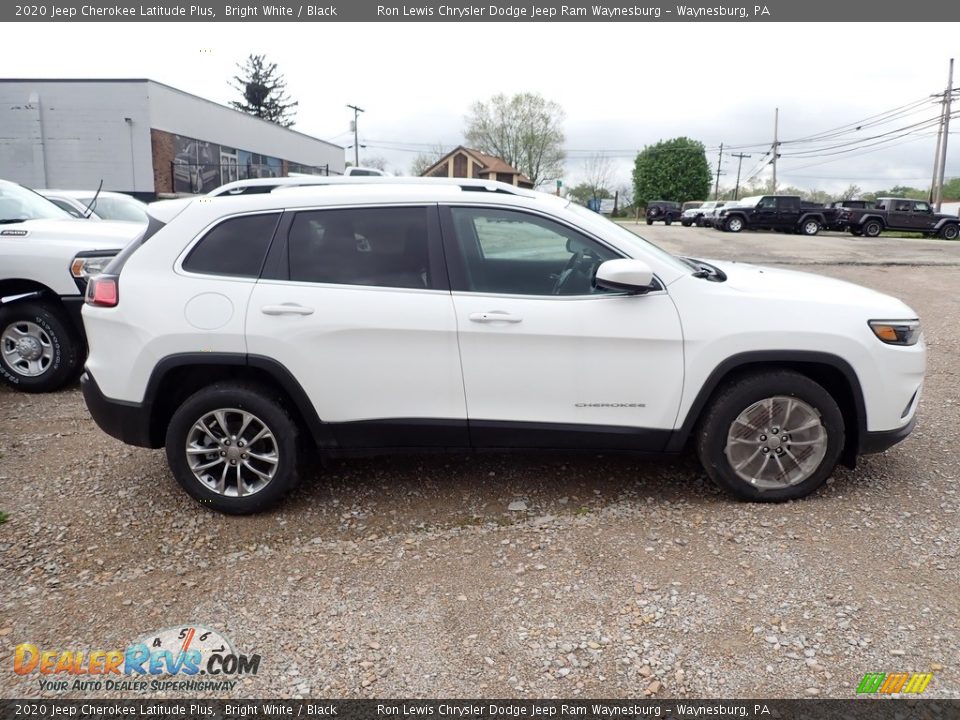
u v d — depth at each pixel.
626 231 4.07
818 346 3.52
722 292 3.60
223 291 3.54
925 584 3.00
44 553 3.38
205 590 3.09
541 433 3.62
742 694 2.42
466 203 3.64
